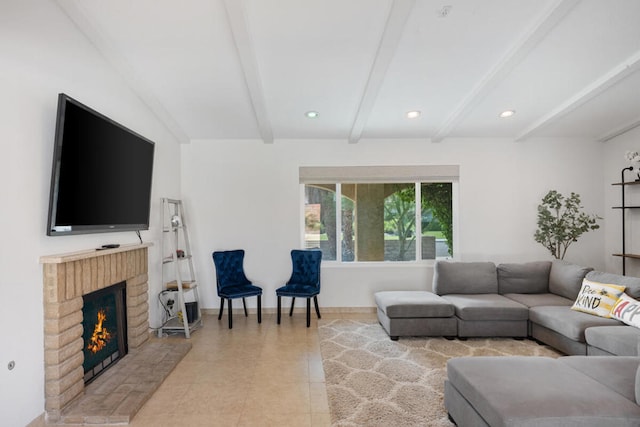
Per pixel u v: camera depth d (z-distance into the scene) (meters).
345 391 2.68
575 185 4.88
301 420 2.31
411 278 4.88
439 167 4.87
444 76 3.29
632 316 2.96
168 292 4.21
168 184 4.42
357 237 5.02
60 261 2.29
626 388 1.85
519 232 4.88
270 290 4.85
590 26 2.62
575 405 1.67
